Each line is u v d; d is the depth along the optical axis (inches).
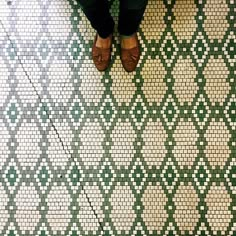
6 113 72.6
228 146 70.0
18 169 71.8
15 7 73.8
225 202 69.3
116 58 72.6
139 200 70.2
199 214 69.4
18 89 72.9
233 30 71.4
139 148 71.0
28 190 71.4
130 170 70.8
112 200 70.4
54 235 70.4
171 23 72.2
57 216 70.8
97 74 72.5
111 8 72.9
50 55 73.2
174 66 71.7
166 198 70.0
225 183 69.5
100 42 69.7
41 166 71.6
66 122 72.0
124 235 69.9
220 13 71.7
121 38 69.5
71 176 71.2
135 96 71.8
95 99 72.2
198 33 71.8
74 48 73.1
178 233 69.4
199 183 69.8
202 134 70.4
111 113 71.8
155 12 72.5
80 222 70.4
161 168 70.5
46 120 72.2
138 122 71.4
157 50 72.0
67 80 72.7
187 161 70.3
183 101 71.1
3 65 73.4
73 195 70.9
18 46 73.5
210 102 70.8
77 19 73.4
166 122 71.0
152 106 71.4
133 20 62.2
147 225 69.8
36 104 72.6
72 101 72.4
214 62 71.2
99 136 71.5
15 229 71.0
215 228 69.1
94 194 70.7
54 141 71.8
